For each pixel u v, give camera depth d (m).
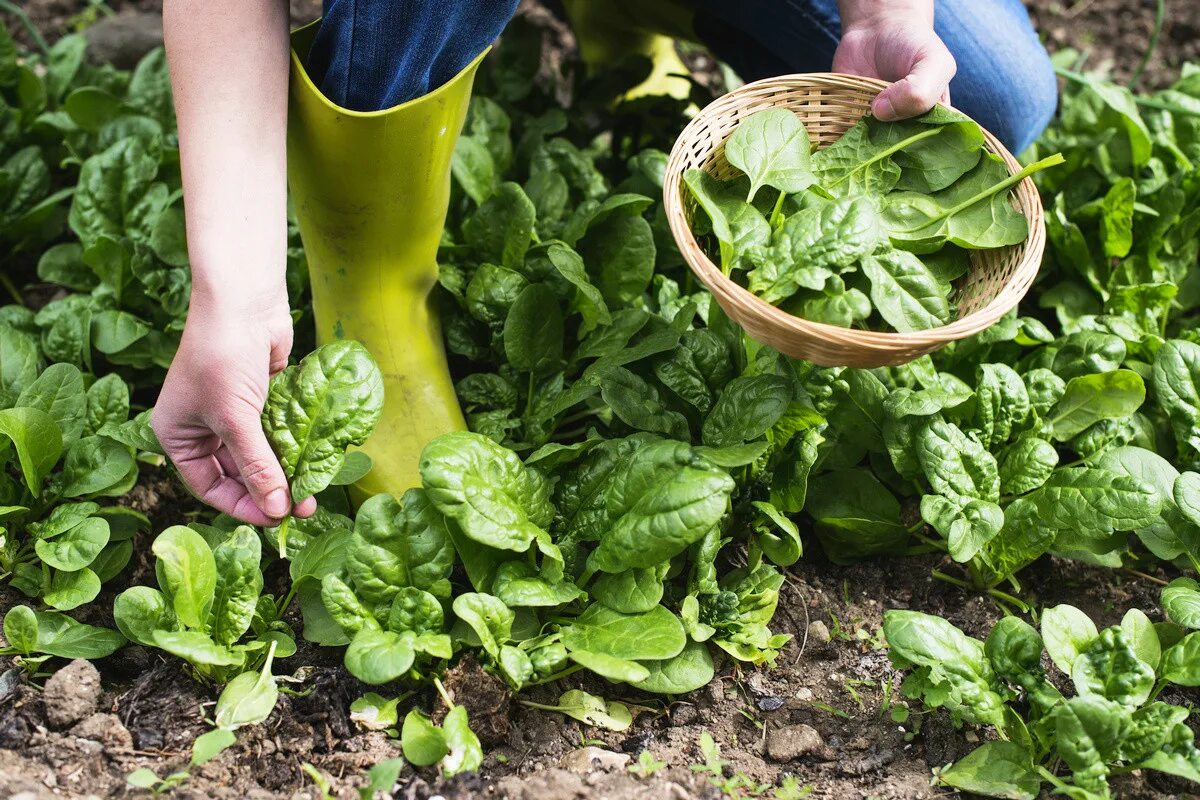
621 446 1.86
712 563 1.84
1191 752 1.72
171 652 1.81
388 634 1.77
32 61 2.42
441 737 1.76
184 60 1.70
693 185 1.77
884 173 1.83
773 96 1.85
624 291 2.02
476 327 2.05
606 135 2.44
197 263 1.70
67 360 2.01
